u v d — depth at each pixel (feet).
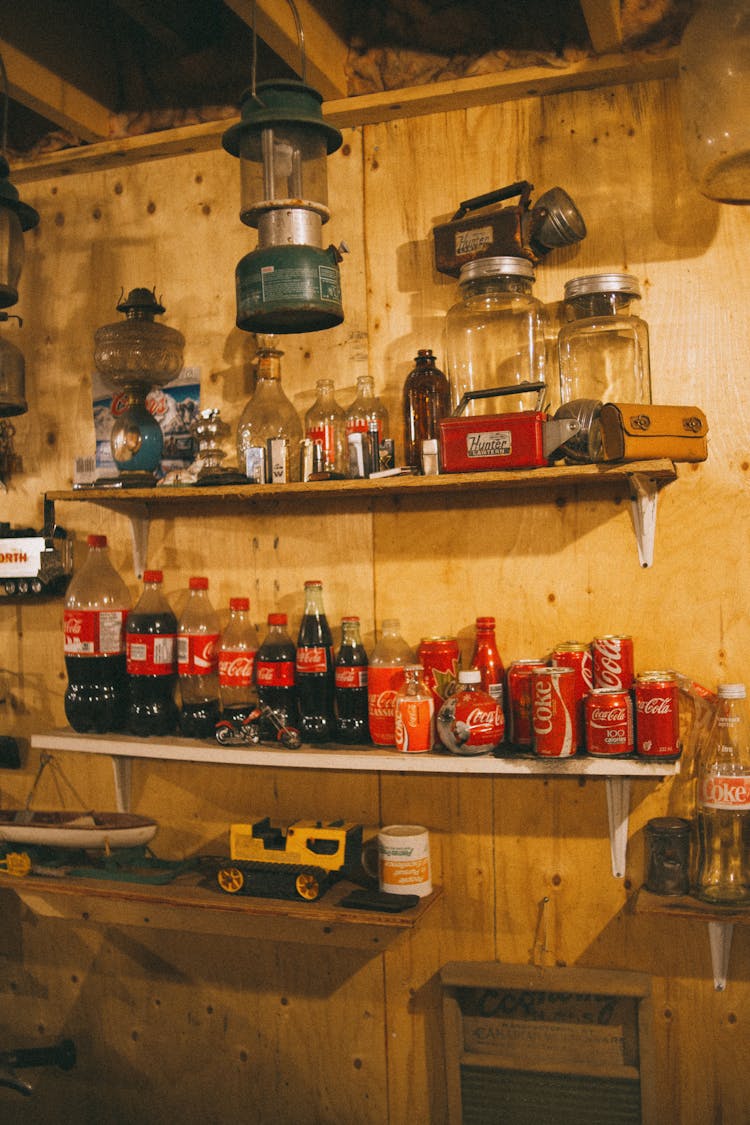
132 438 6.64
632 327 6.08
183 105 7.14
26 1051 7.07
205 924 6.84
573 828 6.31
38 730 7.50
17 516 7.60
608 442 5.30
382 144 6.74
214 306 7.12
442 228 6.33
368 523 6.73
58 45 6.71
